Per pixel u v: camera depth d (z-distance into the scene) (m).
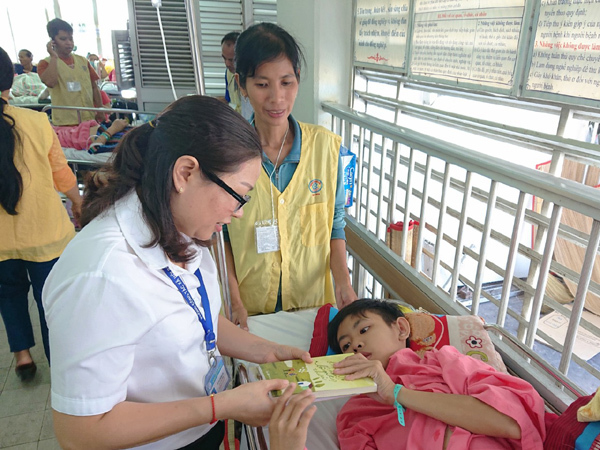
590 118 1.33
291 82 1.42
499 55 1.55
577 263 2.16
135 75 4.35
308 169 1.56
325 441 1.27
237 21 4.26
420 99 2.23
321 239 1.67
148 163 0.74
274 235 1.59
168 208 0.75
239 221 1.58
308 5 2.56
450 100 2.07
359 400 1.32
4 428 2.06
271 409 0.88
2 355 2.57
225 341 1.20
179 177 0.73
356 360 1.17
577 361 1.32
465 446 1.05
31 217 1.97
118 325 0.71
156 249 0.78
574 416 1.02
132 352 0.76
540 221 1.42
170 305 0.81
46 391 2.29
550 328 2.24
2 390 2.30
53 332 0.71
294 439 0.82
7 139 1.77
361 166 2.48
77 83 4.29
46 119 1.93
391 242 2.26
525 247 1.49
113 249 0.73
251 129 0.78
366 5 2.41
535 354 1.31
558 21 1.31
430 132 2.24
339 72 2.67
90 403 0.71
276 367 1.13
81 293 0.70
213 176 0.73
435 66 1.92
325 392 1.04
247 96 1.47
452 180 1.77
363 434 1.21
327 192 1.60
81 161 3.71
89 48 6.56
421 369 1.26
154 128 0.76
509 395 1.09
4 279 2.16
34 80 5.50
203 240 0.86
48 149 1.93
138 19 4.15
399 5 2.11
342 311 1.50
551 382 1.32
